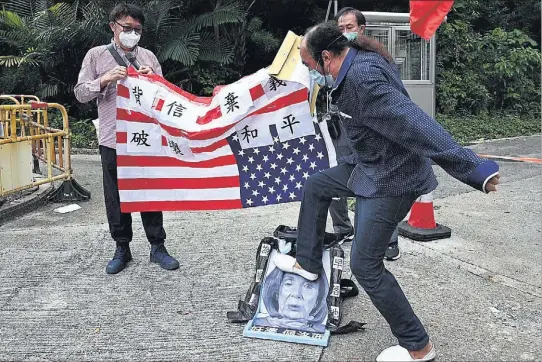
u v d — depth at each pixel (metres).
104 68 3.96
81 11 11.30
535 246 4.69
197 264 4.36
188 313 3.56
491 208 5.91
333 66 2.69
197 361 3.01
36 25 10.99
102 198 6.59
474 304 3.62
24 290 3.91
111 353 3.10
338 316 3.28
